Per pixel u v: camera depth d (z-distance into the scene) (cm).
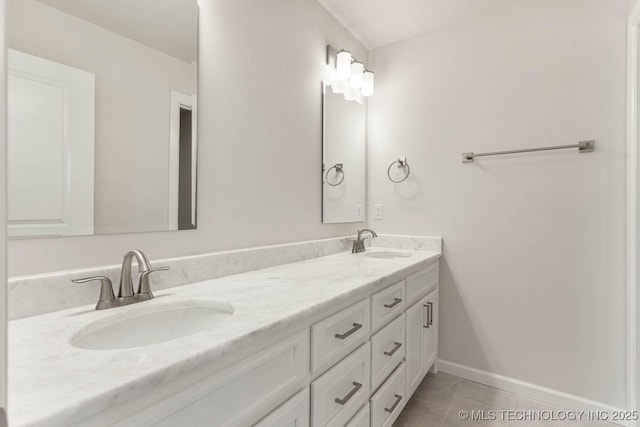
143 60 107
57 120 88
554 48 176
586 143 164
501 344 192
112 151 100
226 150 135
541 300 180
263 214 154
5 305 33
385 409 134
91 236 95
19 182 82
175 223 116
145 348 62
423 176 220
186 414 60
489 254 196
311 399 92
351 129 224
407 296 161
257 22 150
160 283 108
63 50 89
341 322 106
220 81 132
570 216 171
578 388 169
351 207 224
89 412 45
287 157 168
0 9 33
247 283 118
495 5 192
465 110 204
